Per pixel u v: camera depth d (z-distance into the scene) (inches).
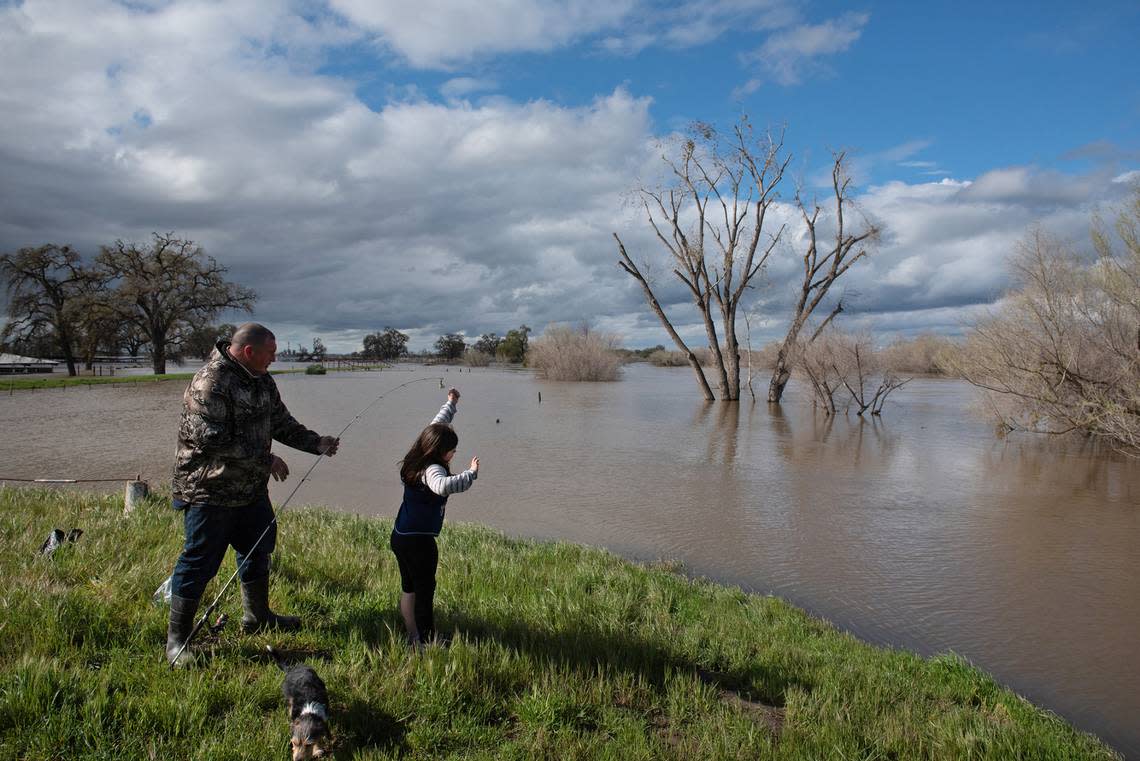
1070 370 743.7
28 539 237.5
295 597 203.2
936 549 432.1
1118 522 502.9
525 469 690.8
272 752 127.8
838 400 1433.3
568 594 242.2
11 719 128.3
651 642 205.5
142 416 1079.6
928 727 181.2
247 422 159.2
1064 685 257.4
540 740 142.2
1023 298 781.3
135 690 143.6
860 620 317.7
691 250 1494.8
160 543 247.4
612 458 763.4
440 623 197.8
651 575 326.3
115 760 122.2
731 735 157.0
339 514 408.5
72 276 2324.1
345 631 185.2
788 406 1425.9
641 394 1739.7
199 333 2488.9
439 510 179.0
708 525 482.6
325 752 127.7
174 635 156.0
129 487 311.7
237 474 157.6
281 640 174.7
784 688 193.5
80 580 199.0
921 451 831.1
